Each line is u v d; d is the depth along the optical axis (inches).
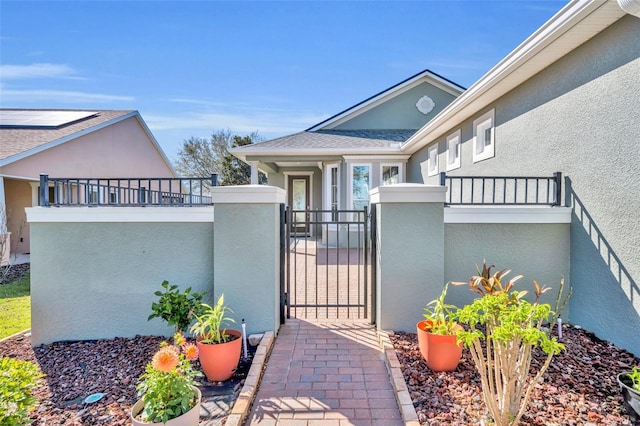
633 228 140.2
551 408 104.7
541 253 179.5
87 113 602.2
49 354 160.6
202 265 175.2
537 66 191.3
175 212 173.9
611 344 151.6
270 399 117.1
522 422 98.0
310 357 146.8
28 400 93.0
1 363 97.1
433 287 167.5
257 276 166.1
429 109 516.4
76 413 112.3
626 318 144.5
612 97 148.6
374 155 434.3
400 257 167.8
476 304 96.9
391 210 167.6
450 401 109.3
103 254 174.9
